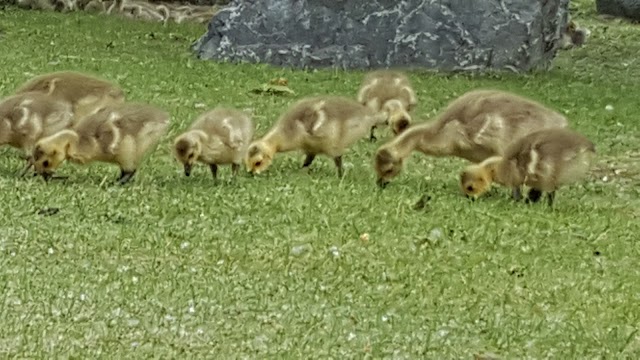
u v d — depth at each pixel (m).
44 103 10.86
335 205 10.02
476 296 8.07
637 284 8.50
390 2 19.61
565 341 7.32
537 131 10.77
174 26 22.98
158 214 9.52
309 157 11.71
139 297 7.66
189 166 10.82
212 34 19.92
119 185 10.45
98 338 7.00
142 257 8.50
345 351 7.00
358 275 8.34
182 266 8.33
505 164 10.69
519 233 9.59
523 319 7.68
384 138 13.62
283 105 15.68
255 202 10.01
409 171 11.99
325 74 18.75
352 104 11.65
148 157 11.81
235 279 8.13
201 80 17.08
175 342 7.01
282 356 6.85
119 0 23.89
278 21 19.72
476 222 9.77
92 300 7.56
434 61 19.45
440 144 11.24
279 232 9.20
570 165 10.39
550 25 20.22
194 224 9.34
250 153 11.27
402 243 9.12
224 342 7.04
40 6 23.62
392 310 7.71
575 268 8.80
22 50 18.53
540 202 10.76
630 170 12.89
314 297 7.87
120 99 12.09
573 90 18.23
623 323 7.70
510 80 18.94
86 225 9.14
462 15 19.48
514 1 19.61
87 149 10.45
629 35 24.33
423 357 6.99
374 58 19.58
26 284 7.76
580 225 9.97
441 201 10.48
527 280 8.45
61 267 8.17
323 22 19.64
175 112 14.36
